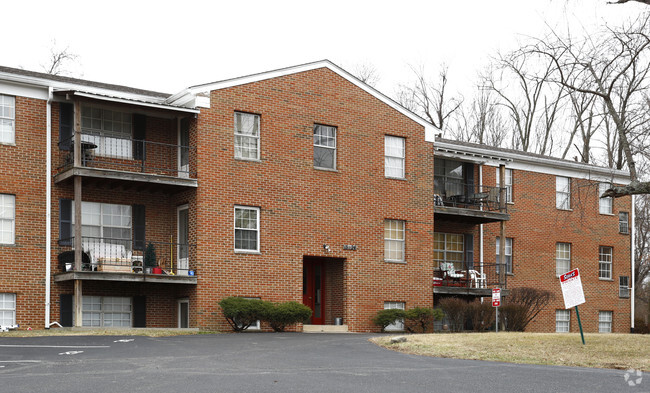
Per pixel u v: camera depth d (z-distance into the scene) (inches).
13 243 924.0
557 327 1405.0
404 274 1165.1
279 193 1056.2
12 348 676.7
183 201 1017.5
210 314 982.4
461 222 1310.3
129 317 997.2
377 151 1157.1
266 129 1054.4
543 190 1416.1
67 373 502.3
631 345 686.5
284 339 821.2
